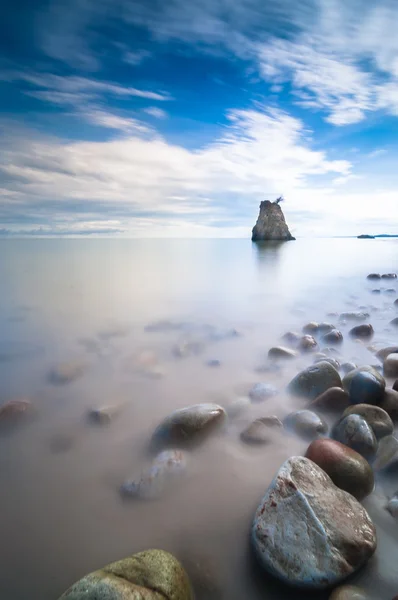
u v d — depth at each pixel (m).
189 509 2.04
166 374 4.05
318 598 1.54
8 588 1.62
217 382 3.82
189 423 2.63
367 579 1.58
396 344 4.91
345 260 17.62
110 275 11.99
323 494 1.86
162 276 11.88
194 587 1.60
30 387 3.70
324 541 1.63
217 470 2.36
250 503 2.08
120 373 4.07
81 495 2.17
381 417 2.71
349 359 4.44
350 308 7.36
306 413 2.89
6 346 5.03
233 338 5.38
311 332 5.59
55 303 7.87
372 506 2.01
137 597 1.36
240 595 1.57
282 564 1.61
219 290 9.55
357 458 2.19
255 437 2.68
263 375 3.99
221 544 1.82
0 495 2.17
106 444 2.71
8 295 8.66
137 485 2.18
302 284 10.56
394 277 11.45
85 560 1.75
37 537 1.88
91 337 5.47
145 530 1.92
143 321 6.42
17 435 2.81
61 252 20.31
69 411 3.21
